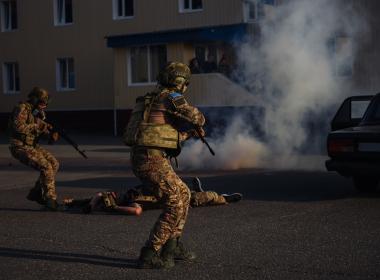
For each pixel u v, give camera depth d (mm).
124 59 26062
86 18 28812
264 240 6316
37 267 5516
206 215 7742
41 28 30359
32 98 8258
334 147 8633
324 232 6609
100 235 6766
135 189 8188
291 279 4957
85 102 29078
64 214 8141
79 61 29172
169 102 5215
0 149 20234
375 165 8281
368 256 5586
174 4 26078
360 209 7875
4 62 31812
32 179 12344
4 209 8656
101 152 18266
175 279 5023
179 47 24594
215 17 24906
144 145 5203
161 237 5281
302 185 10242
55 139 8391
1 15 31812
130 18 27422
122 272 5262
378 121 9133
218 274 5137
